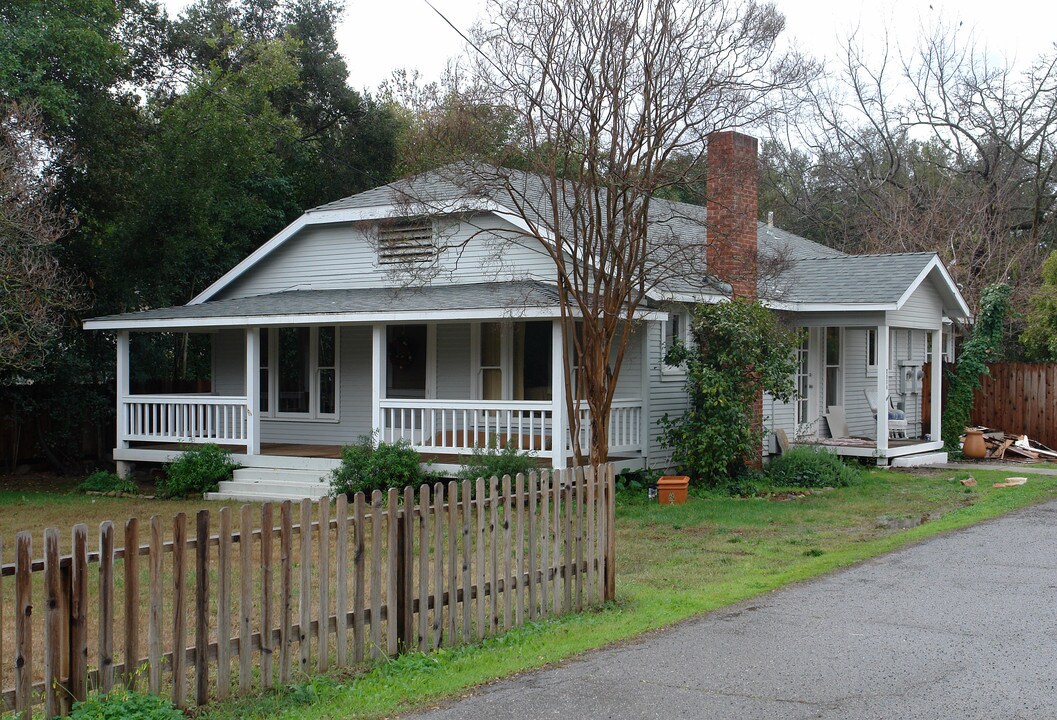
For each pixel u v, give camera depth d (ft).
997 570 32.07
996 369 78.18
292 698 20.04
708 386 53.26
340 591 21.84
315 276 65.51
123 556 18.60
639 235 46.68
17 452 70.69
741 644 23.70
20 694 17.21
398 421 63.16
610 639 24.32
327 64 105.09
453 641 24.06
